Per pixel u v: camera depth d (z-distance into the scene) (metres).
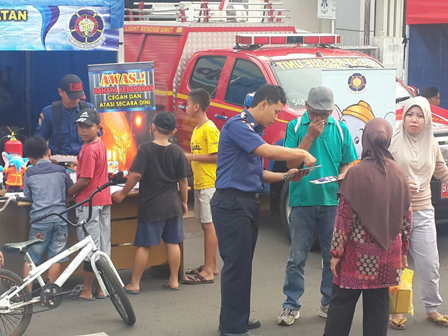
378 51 12.98
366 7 13.82
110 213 6.28
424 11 11.00
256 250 7.66
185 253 7.63
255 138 5.04
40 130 7.22
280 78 8.34
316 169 5.51
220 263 7.30
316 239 7.48
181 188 6.38
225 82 9.02
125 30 11.44
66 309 5.99
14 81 9.92
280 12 12.40
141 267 6.30
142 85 7.35
